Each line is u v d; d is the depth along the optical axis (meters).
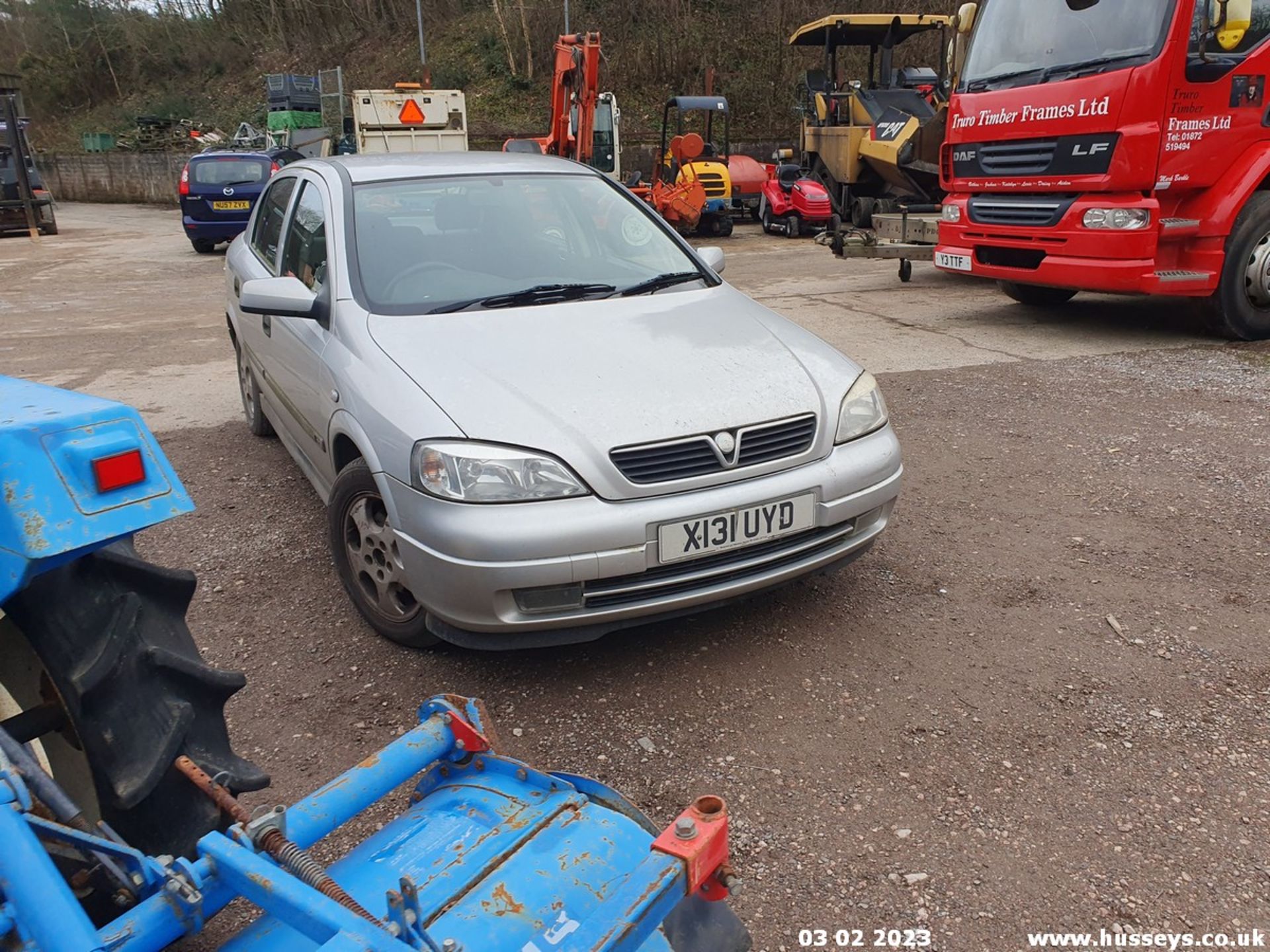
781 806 2.68
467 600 3.02
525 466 2.99
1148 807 2.63
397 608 3.50
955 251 8.95
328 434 3.77
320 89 26.70
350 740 3.02
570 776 2.03
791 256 14.76
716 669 3.37
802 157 18.16
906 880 2.40
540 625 3.03
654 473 3.09
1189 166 7.23
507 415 3.10
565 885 1.70
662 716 3.10
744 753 2.91
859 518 3.54
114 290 13.21
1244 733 2.94
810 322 9.36
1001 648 3.46
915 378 7.14
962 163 8.72
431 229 4.22
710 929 1.80
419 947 1.41
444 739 2.01
